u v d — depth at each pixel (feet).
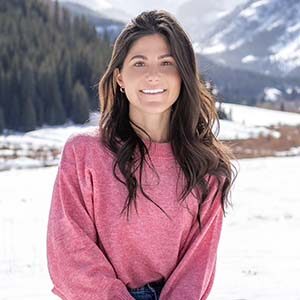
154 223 8.92
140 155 8.91
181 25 9.06
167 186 9.02
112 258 8.85
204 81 9.62
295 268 29.37
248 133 251.19
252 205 59.11
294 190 72.33
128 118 9.27
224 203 9.50
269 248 35.50
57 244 8.71
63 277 8.71
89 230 8.81
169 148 9.12
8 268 29.73
